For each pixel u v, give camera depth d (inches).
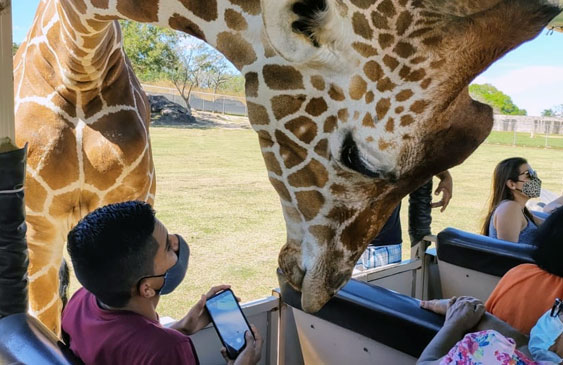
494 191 152.6
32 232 106.2
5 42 51.3
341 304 84.1
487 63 56.2
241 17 61.0
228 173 552.4
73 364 52.0
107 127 107.7
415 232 131.1
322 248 67.2
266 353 97.0
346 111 57.7
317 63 55.3
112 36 101.0
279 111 61.6
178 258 64.3
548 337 61.3
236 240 286.4
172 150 736.3
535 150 978.1
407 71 55.6
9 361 49.1
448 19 54.6
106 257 56.8
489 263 116.3
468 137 60.8
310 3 50.4
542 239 75.1
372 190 63.7
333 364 91.2
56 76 102.7
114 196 112.3
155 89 1284.4
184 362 57.2
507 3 52.7
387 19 54.6
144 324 58.5
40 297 111.2
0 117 52.0
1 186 52.4
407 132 57.2
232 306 73.6
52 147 102.0
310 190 65.2
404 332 76.7
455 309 72.7
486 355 57.2
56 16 99.7
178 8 65.6
